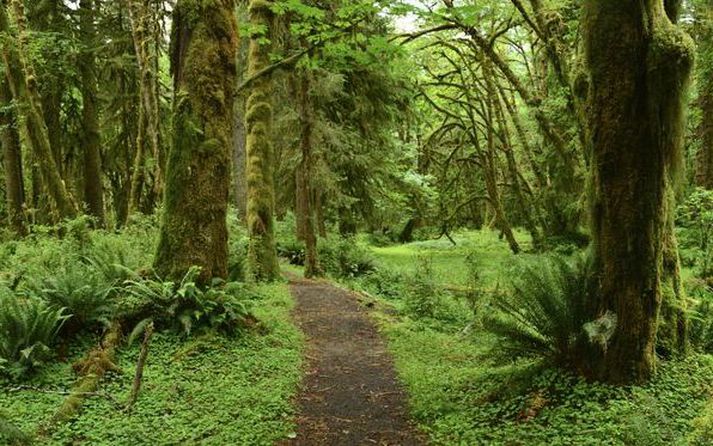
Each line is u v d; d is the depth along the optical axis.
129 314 7.82
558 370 5.74
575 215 17.70
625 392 5.14
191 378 6.64
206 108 8.66
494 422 5.31
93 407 5.68
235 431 5.25
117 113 20.80
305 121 15.29
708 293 9.50
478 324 8.19
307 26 9.30
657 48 5.04
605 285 5.42
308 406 6.21
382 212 26.69
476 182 28.91
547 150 18.36
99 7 18.98
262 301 11.12
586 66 5.45
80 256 10.44
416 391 6.48
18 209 18.94
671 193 5.96
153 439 5.02
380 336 9.45
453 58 25.61
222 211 8.91
